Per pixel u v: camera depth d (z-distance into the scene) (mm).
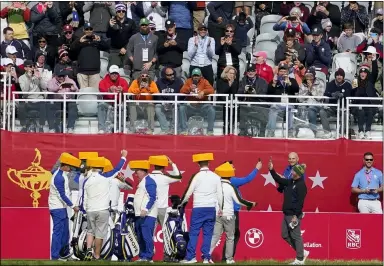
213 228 71312
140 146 87938
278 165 87938
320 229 80625
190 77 91188
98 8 96438
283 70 89812
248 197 87750
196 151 87938
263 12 103438
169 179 75188
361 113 88938
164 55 93750
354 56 97188
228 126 88750
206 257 70875
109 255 72812
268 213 80125
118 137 87938
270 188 87812
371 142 88250
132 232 72500
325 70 95938
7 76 89688
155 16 99875
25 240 79125
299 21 98500
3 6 103188
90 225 71375
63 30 96062
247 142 87938
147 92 89000
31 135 87875
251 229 80000
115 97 88875
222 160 87875
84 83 92438
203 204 70688
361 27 102812
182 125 88625
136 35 93500
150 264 66562
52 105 88625
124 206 73938
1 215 79125
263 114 88438
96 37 92750
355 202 88250
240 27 98938
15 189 87625
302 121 88750
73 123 88875
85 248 72312
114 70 89938
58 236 72812
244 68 96000
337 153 88188
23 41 96438
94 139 87875
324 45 96625
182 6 98188
